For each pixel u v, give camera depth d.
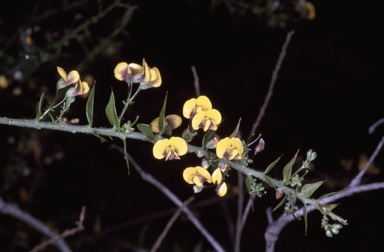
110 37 0.48
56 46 0.47
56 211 0.68
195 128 0.28
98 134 0.28
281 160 0.76
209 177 0.27
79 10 0.48
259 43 0.74
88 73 0.58
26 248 0.62
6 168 0.58
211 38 0.66
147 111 0.64
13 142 0.60
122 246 0.62
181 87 0.69
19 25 0.51
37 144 0.60
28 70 0.49
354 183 0.34
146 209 0.70
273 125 0.78
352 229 0.75
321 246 0.73
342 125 0.81
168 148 0.28
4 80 0.52
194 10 0.58
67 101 0.28
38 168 0.61
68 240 0.62
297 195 0.28
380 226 0.74
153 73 0.28
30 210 0.64
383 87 0.82
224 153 0.27
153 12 0.57
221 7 0.58
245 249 0.70
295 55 0.79
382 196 0.76
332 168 0.79
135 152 0.71
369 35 0.81
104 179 0.70
